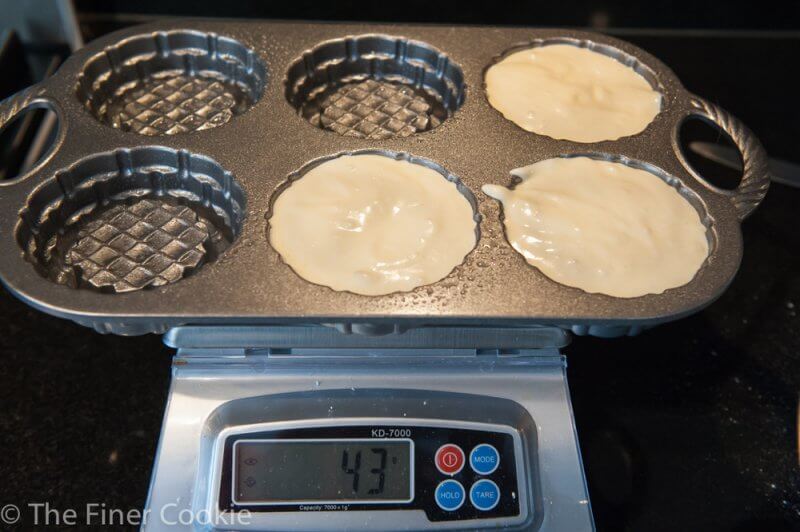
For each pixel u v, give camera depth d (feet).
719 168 1.68
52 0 1.77
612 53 1.61
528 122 1.47
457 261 1.23
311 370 1.17
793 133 1.85
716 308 1.47
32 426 1.28
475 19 2.08
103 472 1.23
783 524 1.20
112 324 1.08
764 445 1.29
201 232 1.37
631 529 1.18
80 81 1.46
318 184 1.32
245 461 1.12
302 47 1.55
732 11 2.10
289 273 1.13
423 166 1.36
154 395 1.33
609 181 1.34
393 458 1.13
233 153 1.34
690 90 1.95
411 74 1.62
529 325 1.13
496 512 1.11
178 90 1.58
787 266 1.55
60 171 1.29
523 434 1.16
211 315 1.06
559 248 1.24
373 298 1.10
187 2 1.98
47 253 1.28
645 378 1.37
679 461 1.26
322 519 1.09
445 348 1.19
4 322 1.42
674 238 1.27
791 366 1.39
